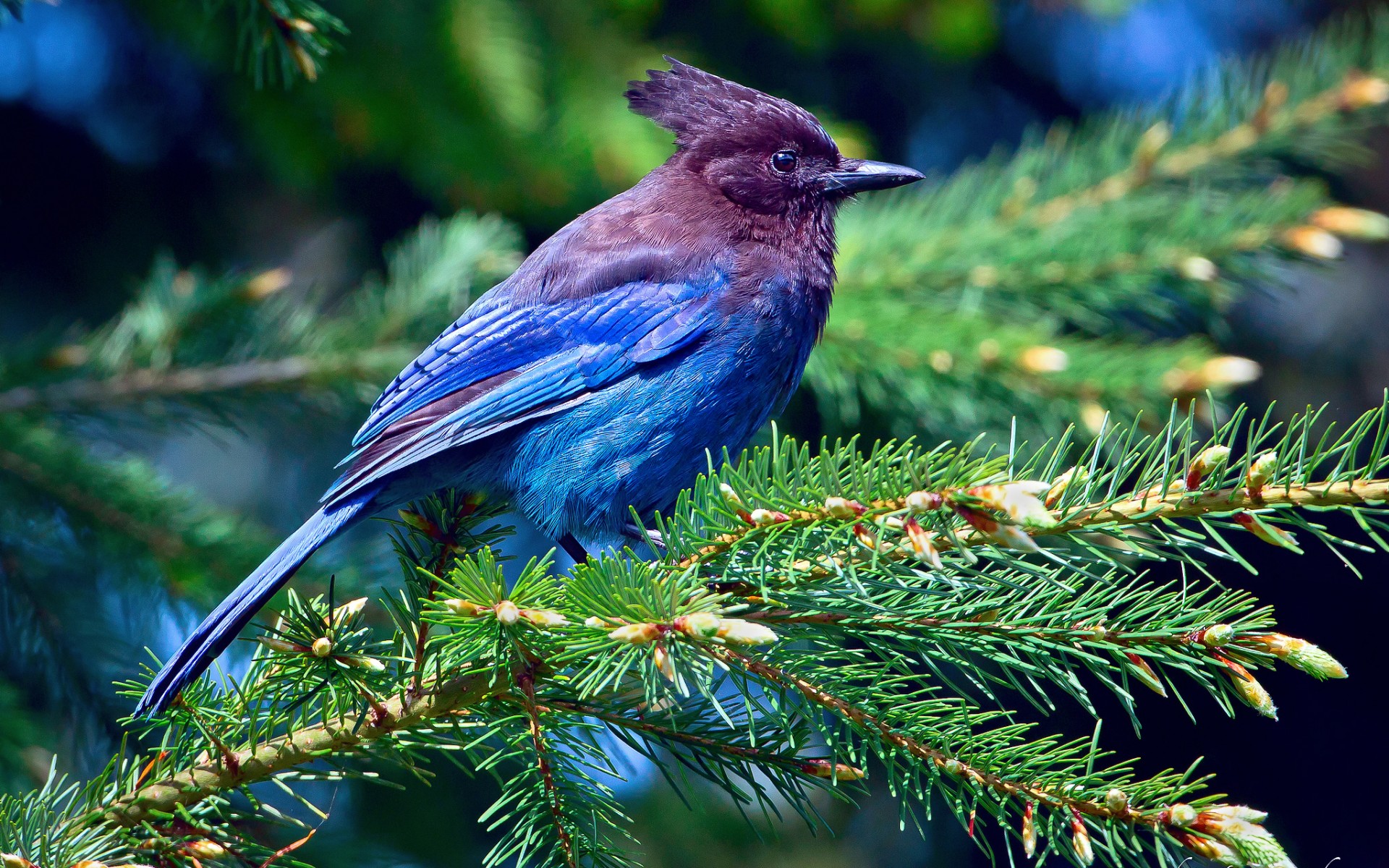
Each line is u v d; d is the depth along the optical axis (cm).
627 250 905
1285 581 1421
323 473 1391
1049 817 548
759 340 884
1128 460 534
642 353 862
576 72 1157
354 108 1155
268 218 1425
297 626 595
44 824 566
